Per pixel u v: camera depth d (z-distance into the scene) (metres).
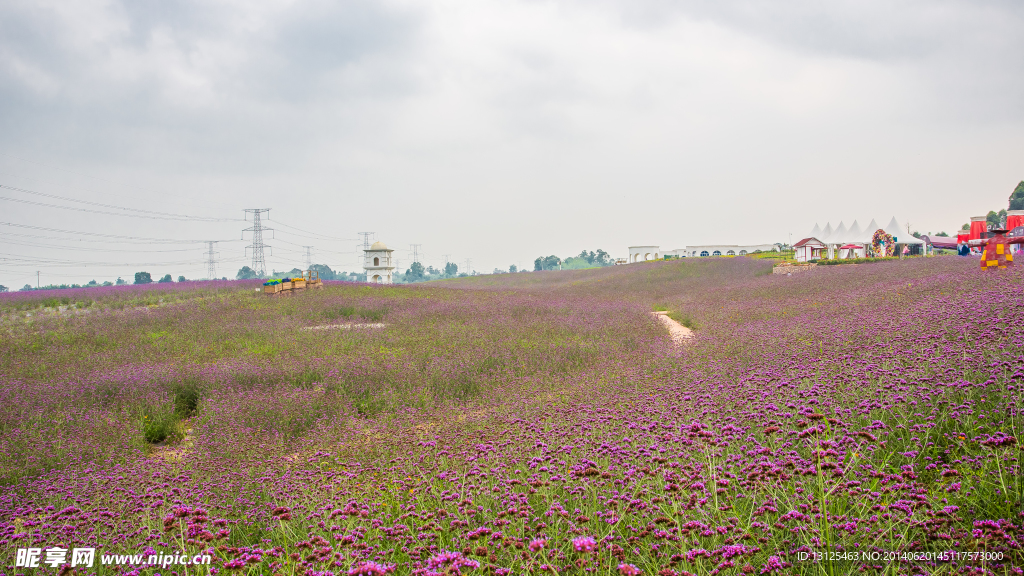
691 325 21.59
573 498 5.01
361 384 12.41
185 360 14.88
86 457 8.05
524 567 3.87
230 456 8.01
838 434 5.23
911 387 6.07
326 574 3.86
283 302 26.44
